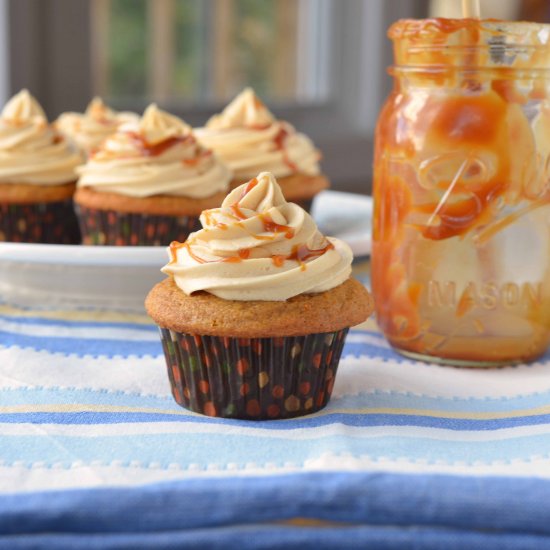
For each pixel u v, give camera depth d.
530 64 0.62
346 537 0.49
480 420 0.58
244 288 0.58
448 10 1.55
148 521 0.49
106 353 0.65
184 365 0.58
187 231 0.79
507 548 0.49
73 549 0.48
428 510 0.49
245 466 0.53
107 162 0.79
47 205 0.84
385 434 0.56
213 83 1.33
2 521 0.48
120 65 1.23
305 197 0.86
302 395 0.58
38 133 0.84
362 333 0.68
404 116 0.64
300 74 1.47
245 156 0.85
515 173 0.62
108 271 0.71
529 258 0.63
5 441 0.55
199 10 1.29
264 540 0.48
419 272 0.64
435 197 0.63
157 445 0.55
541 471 0.53
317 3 1.47
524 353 0.65
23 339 0.67
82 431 0.56
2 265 0.73
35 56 1.14
